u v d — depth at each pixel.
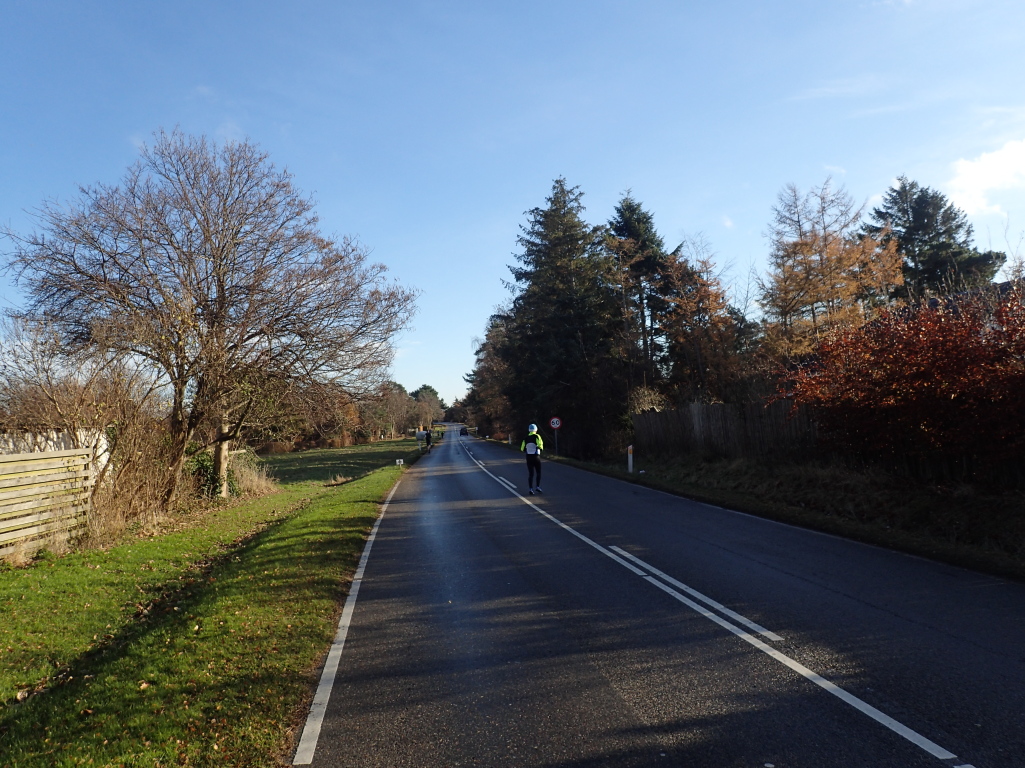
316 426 20.03
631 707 4.64
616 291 45.28
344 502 17.66
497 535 11.91
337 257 18.64
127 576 10.04
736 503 14.36
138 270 16.23
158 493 16.09
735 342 38.00
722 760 3.87
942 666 5.09
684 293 38.94
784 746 3.99
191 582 9.98
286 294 17.88
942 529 10.14
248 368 17.80
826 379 13.72
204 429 20.00
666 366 45.50
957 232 47.66
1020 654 5.29
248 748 4.25
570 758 3.99
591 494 17.81
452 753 4.12
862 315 32.47
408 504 17.73
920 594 7.13
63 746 4.44
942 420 11.23
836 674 5.03
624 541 10.74
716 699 4.70
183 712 4.80
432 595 7.94
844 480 13.52
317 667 5.70
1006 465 10.50
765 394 20.67
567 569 8.92
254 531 15.17
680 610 6.84
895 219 49.06
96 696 5.29
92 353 14.62
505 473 27.25
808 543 10.15
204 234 17.33
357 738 4.36
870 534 10.31
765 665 5.27
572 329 42.56
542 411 47.69
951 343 10.80
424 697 4.97
